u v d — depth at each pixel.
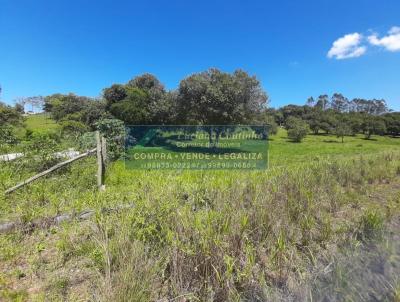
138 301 3.09
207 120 22.56
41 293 3.34
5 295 3.26
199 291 3.38
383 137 52.59
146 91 31.17
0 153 9.80
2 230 4.72
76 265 3.90
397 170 10.24
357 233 5.09
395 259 4.39
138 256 3.50
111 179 8.25
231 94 21.23
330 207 6.20
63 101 36.69
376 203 6.94
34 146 9.13
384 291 3.69
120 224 4.32
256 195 5.43
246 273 3.54
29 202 5.91
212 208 4.94
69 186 7.23
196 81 22.52
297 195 6.12
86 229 4.74
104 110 26.62
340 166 9.56
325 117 58.44
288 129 42.25
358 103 119.81
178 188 5.97
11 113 21.80
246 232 4.22
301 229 4.79
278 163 12.98
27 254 4.15
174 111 25.39
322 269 4.09
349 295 3.62
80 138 12.27
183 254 3.56
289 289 3.68
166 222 4.22
